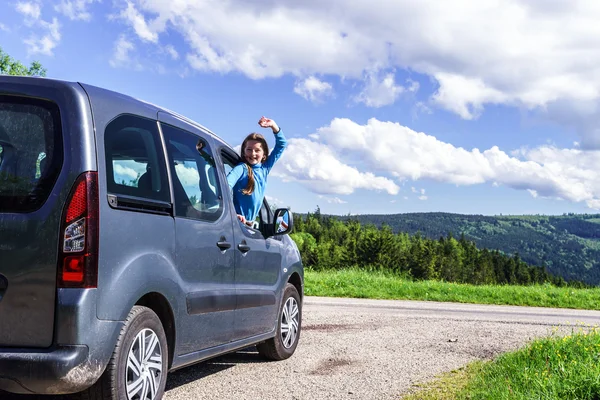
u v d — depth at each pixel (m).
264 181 6.31
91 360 3.52
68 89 3.76
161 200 4.31
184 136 4.95
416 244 172.38
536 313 13.59
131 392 3.86
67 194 3.58
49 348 3.48
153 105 4.65
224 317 5.18
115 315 3.69
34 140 3.68
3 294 3.53
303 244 160.75
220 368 6.28
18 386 3.44
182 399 5.00
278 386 5.54
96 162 3.71
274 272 6.39
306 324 9.70
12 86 3.73
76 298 3.49
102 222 3.66
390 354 7.36
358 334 8.84
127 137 4.09
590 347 6.19
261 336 6.12
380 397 5.22
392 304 14.23
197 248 4.71
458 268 183.38
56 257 3.52
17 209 3.58
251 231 5.91
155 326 4.11
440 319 11.08
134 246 3.93
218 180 5.42
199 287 4.73
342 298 15.66
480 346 8.19
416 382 5.85
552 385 4.86
